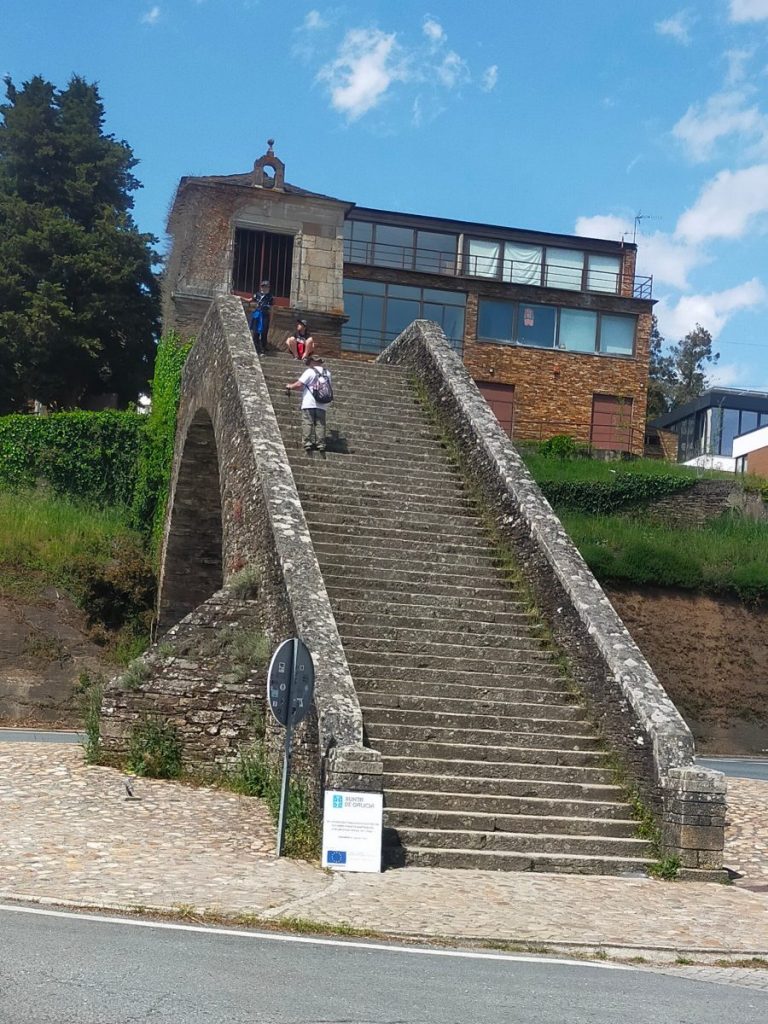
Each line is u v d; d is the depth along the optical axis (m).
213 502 24.80
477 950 8.02
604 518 30.89
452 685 13.43
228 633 14.10
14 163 42.75
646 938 8.71
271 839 11.06
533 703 13.45
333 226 31.31
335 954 7.42
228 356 19.00
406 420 20.03
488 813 11.61
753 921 9.61
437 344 21.69
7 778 12.73
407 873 10.46
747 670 25.80
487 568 15.97
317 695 11.62
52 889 8.59
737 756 24.53
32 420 32.25
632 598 26.38
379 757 10.68
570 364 43.31
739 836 13.38
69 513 30.00
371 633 14.16
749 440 44.59
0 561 26.77
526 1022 6.07
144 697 13.77
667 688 25.19
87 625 26.09
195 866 9.77
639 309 44.12
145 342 42.53
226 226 30.66
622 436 43.19
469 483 18.09
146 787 12.82
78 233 41.25
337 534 15.96
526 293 43.38
